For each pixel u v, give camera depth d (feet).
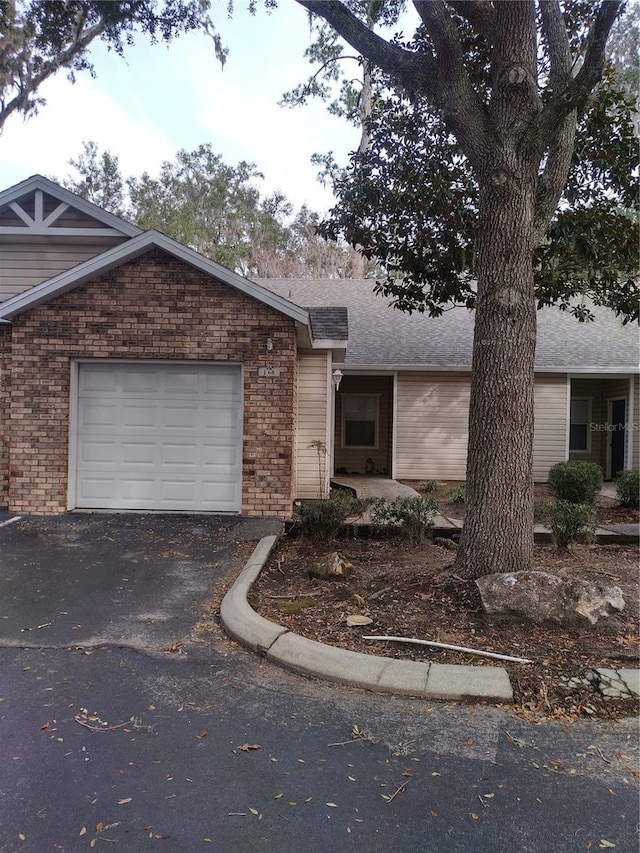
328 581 18.06
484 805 8.21
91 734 9.83
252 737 9.87
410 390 44.78
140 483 27.50
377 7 24.31
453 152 26.43
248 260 118.01
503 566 15.62
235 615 14.65
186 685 11.74
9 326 28.09
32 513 26.73
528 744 9.87
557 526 22.67
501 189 15.78
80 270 25.91
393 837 7.54
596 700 11.31
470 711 10.94
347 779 8.75
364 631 13.93
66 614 15.38
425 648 13.10
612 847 7.41
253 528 24.50
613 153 25.20
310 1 19.54
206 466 27.50
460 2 17.92
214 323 26.71
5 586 17.44
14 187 33.22
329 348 32.86
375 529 24.44
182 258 26.02
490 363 15.84
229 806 8.05
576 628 14.05
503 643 13.32
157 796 8.23
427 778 8.83
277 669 12.54
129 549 21.65
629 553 22.81
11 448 26.73
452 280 29.35
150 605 16.16
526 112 15.83
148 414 27.48
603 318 52.49
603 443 49.08
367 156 27.58
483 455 15.90
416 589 16.26
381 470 48.83
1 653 13.00
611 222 26.12
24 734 9.77
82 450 27.50
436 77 18.38
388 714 10.76
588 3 22.68
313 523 22.94
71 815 7.79
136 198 114.62
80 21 26.45
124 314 26.63
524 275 15.83
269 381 26.81
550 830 7.71
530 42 16.07
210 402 27.48
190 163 120.06
